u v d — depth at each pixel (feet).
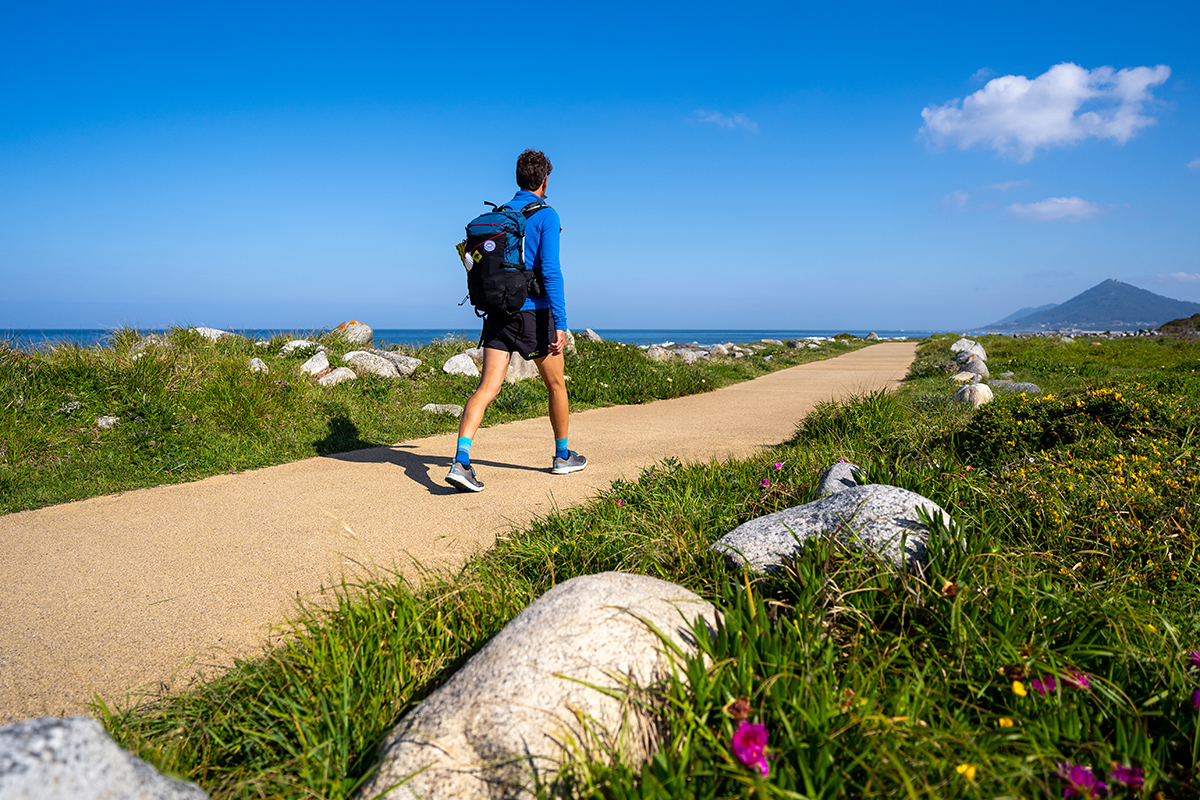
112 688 6.89
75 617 8.54
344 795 4.88
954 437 14.92
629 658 5.32
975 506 9.41
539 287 14.56
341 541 11.34
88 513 13.03
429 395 27.07
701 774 4.37
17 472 14.82
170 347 24.53
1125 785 4.46
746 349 94.68
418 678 6.19
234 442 18.30
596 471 16.44
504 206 14.29
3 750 3.26
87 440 17.07
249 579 9.72
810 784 4.24
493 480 15.58
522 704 4.87
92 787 3.42
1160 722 5.40
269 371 23.57
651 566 8.41
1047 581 6.98
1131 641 6.19
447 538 11.41
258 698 6.14
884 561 7.20
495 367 14.53
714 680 5.14
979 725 5.24
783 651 5.61
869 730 4.72
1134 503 8.94
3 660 7.47
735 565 7.84
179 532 11.87
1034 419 14.23
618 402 31.76
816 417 20.17
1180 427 13.08
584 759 4.64
